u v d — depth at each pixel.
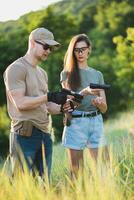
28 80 6.08
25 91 6.10
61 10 100.88
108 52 70.12
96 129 7.30
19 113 6.06
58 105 6.52
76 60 7.35
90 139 7.30
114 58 60.41
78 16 78.25
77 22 76.94
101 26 73.88
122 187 4.98
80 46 7.26
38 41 6.09
